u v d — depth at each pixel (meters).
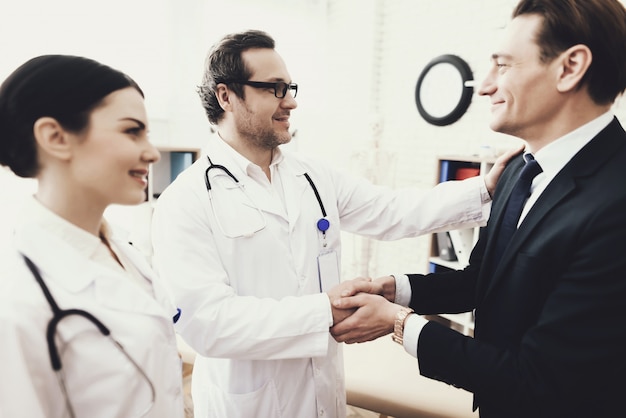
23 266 0.56
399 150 3.54
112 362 0.59
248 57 1.05
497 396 0.75
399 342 0.89
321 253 1.17
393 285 1.10
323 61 3.98
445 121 3.10
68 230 0.62
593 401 0.74
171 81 3.03
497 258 0.90
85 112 0.56
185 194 1.05
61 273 0.59
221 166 1.10
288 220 1.11
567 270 0.71
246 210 1.07
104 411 0.60
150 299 0.68
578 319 0.67
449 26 3.07
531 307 0.76
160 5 2.89
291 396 1.07
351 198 1.34
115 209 2.58
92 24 2.58
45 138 0.55
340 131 3.93
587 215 0.69
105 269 0.64
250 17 3.42
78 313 0.57
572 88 0.72
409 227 1.29
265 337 0.92
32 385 0.51
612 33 0.69
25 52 2.31
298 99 3.88
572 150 0.76
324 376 1.11
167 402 0.69
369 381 1.47
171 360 0.72
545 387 0.70
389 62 3.54
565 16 0.69
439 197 1.26
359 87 3.71
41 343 0.54
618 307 0.65
